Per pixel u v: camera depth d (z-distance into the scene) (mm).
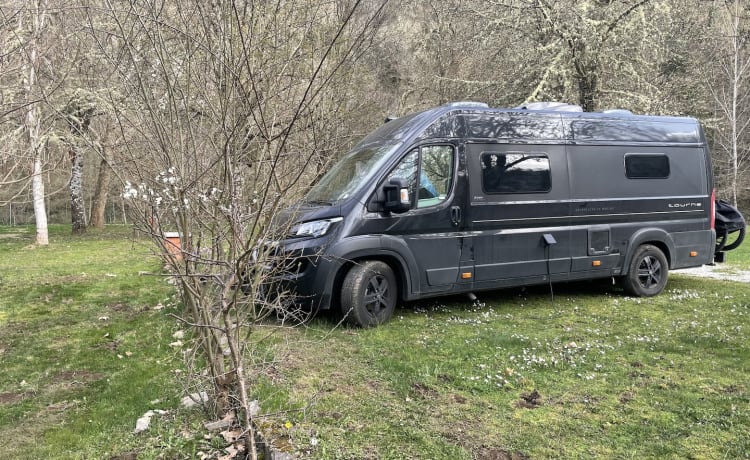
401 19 15977
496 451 3184
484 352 4961
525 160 6973
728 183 24469
